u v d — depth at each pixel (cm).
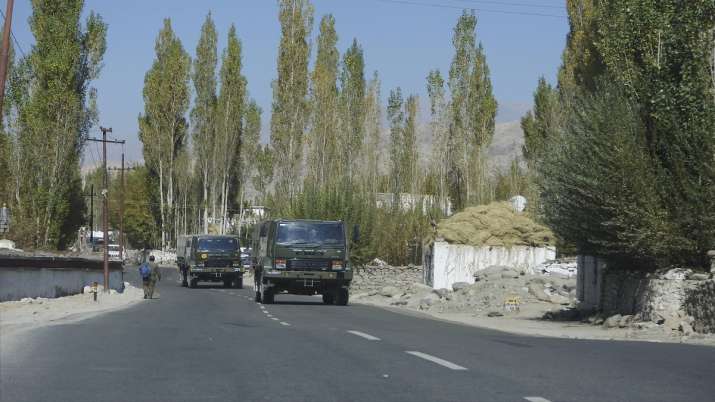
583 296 2894
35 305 3164
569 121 2517
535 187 3025
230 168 9375
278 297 4644
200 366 1148
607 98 2367
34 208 5769
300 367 1139
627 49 2344
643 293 2258
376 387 952
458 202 7038
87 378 1022
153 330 1819
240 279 6234
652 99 2255
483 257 4428
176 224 9962
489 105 6969
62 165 5816
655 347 1512
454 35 7062
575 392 918
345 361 1212
